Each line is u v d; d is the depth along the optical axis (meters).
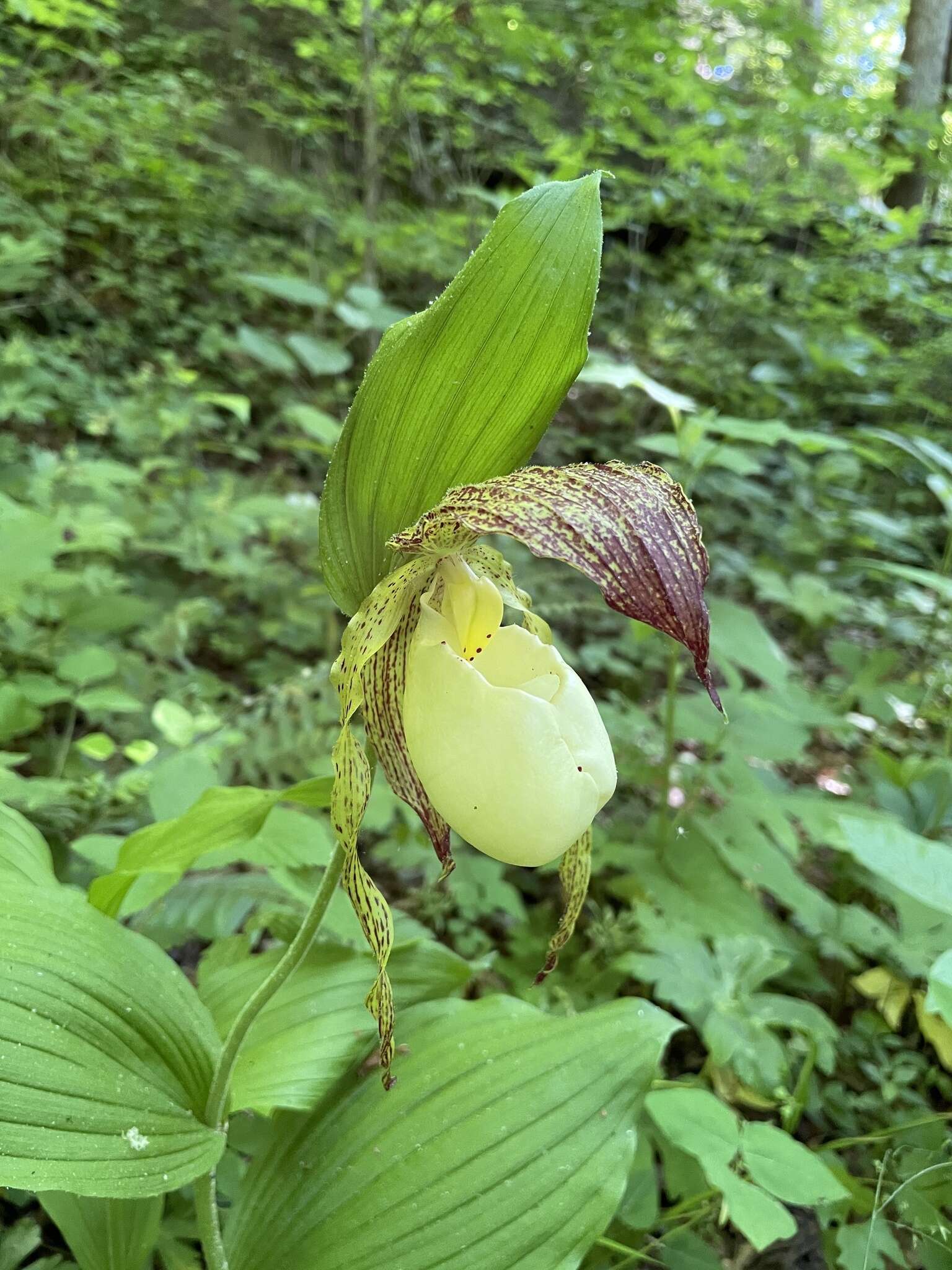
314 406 0.81
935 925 0.31
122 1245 0.21
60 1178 0.15
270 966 0.23
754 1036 0.26
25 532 0.33
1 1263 0.20
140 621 0.41
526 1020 0.21
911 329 0.93
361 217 0.86
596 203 0.16
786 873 0.35
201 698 0.42
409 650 0.19
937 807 0.37
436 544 0.17
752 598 0.75
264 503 0.52
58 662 0.35
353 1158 0.19
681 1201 0.27
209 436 0.73
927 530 0.78
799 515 0.79
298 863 0.24
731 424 0.37
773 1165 0.21
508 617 0.50
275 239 0.97
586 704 0.18
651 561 0.14
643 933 0.32
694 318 0.97
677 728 0.40
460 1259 0.18
